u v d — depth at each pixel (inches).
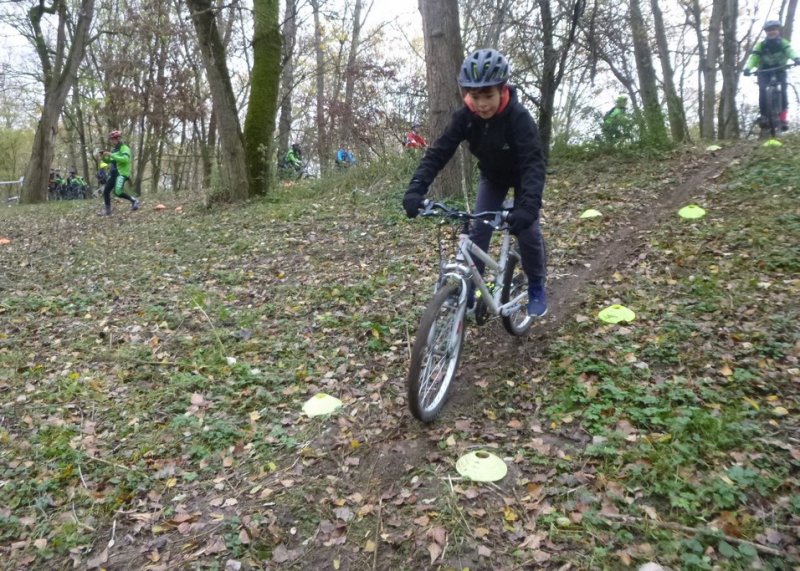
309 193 459.8
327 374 174.4
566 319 193.8
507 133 146.0
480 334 189.0
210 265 293.6
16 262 332.5
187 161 1259.2
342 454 139.2
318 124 561.0
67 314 237.6
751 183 300.5
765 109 447.5
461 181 348.5
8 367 191.2
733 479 114.3
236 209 436.1
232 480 134.0
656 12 660.7
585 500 114.8
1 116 1542.8
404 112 544.7
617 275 220.1
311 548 113.7
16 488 132.8
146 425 155.4
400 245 293.0
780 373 146.0
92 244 364.5
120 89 933.2
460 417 148.3
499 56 136.0
